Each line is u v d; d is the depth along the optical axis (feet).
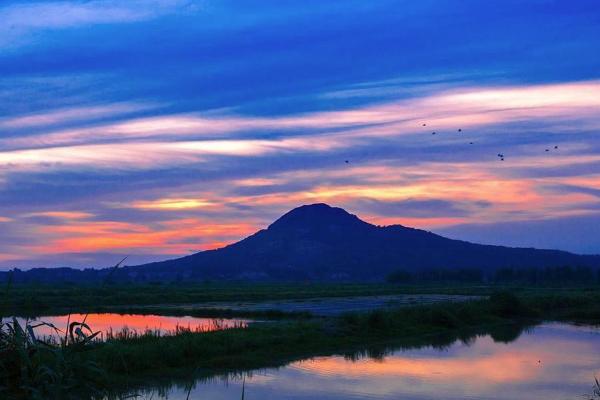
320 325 110.32
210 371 73.67
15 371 46.03
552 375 74.84
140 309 183.01
